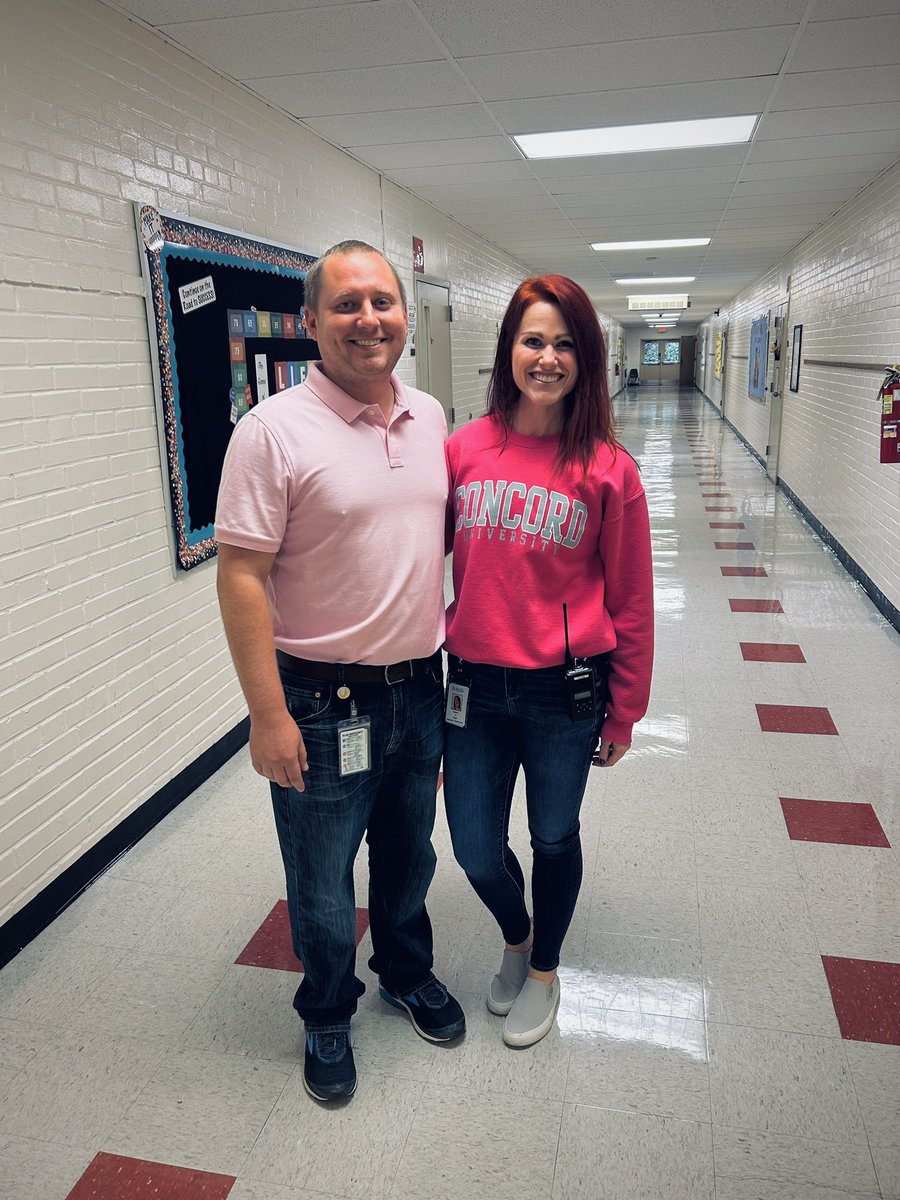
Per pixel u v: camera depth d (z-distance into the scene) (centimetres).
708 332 2484
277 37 275
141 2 240
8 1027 187
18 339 207
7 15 200
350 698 151
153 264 259
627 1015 187
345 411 143
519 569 152
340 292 136
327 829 156
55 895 226
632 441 1412
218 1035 184
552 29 280
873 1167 150
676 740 321
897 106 370
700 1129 158
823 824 261
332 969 164
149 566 267
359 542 143
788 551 625
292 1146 157
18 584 209
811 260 754
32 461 213
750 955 205
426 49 294
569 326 142
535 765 164
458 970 203
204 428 293
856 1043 178
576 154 447
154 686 272
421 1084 170
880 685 369
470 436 160
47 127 215
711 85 339
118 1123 162
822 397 689
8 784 208
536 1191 147
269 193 349
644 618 160
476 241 748
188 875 244
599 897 228
